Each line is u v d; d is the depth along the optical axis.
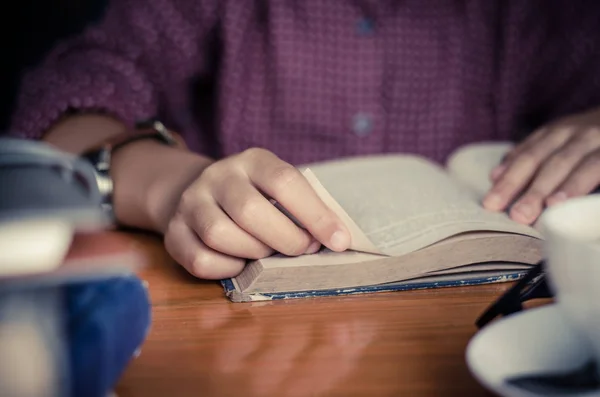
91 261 0.39
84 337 0.39
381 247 0.65
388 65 0.98
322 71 0.98
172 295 0.65
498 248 0.66
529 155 0.75
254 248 0.65
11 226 0.34
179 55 0.96
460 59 1.00
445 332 0.59
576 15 1.03
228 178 0.67
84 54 0.94
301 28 0.96
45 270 0.37
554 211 0.48
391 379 0.55
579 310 0.45
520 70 1.03
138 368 0.56
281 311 0.62
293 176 0.64
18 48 1.72
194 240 0.67
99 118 0.89
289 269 0.64
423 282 0.65
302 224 0.64
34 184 0.34
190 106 1.02
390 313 0.62
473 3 1.00
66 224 0.35
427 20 0.98
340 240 0.63
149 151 0.80
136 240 0.76
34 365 0.36
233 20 0.96
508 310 0.58
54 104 0.88
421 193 0.71
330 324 0.61
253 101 0.99
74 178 0.36
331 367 0.56
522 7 1.01
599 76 1.04
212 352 0.58
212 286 0.67
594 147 0.74
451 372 0.56
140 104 0.93
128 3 0.96
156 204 0.74
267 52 0.97
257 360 0.57
